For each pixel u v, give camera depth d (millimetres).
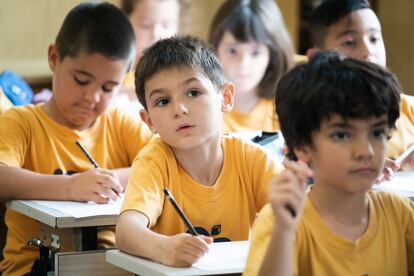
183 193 2553
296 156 2018
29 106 3418
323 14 4027
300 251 1960
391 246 2025
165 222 2520
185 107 2508
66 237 2779
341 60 1984
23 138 3322
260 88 4086
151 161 2537
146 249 2250
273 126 4055
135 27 4645
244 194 2617
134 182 2492
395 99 1976
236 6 4117
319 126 1936
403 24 6297
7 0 5242
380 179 2926
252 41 4070
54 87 3391
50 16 5344
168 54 2549
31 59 5348
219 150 2609
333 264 1967
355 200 1992
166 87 2523
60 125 3387
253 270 1877
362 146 1916
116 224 2619
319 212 1991
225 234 2588
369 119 1923
